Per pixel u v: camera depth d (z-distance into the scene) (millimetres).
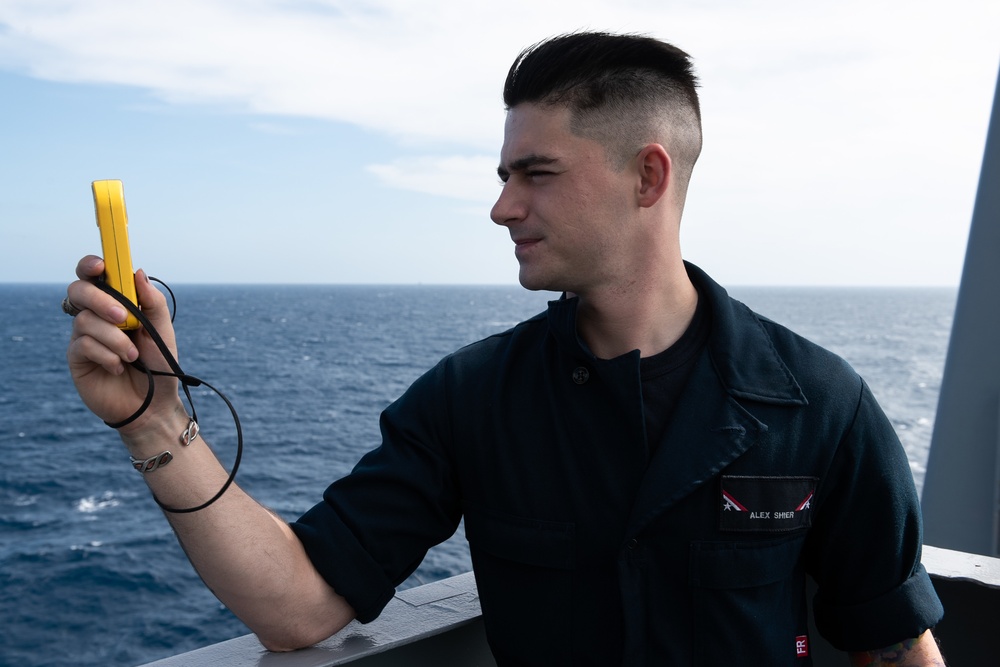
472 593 1287
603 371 1046
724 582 1006
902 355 66250
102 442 33062
